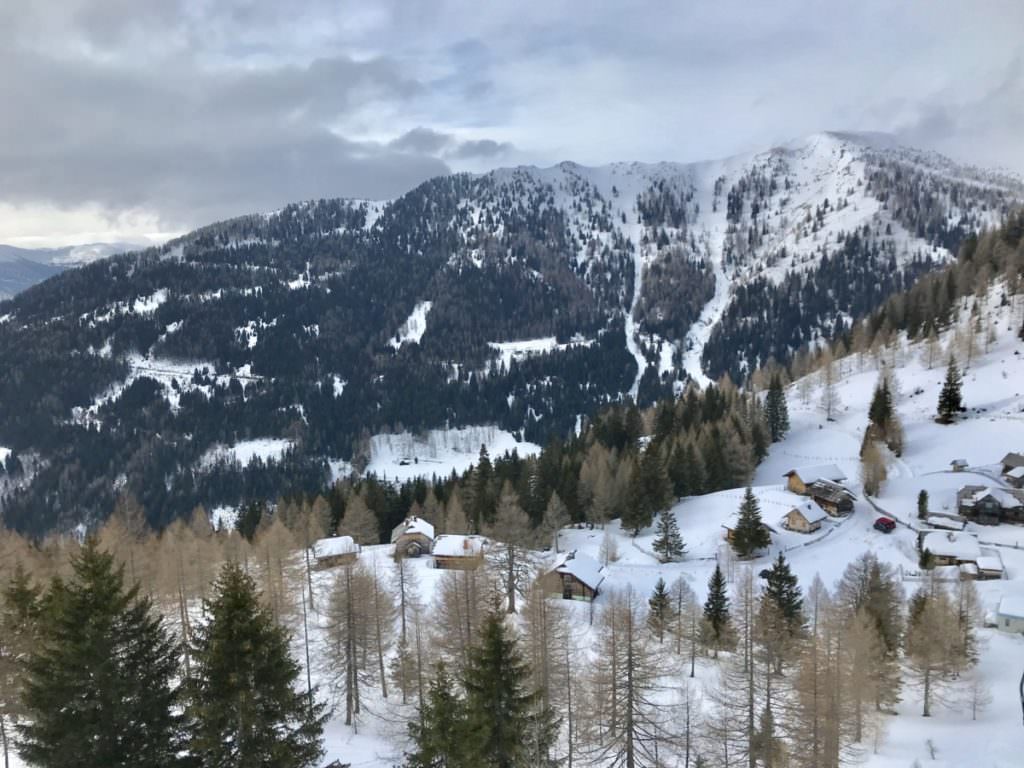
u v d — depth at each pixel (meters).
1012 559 87.38
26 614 37.25
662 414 153.12
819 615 62.59
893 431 130.38
